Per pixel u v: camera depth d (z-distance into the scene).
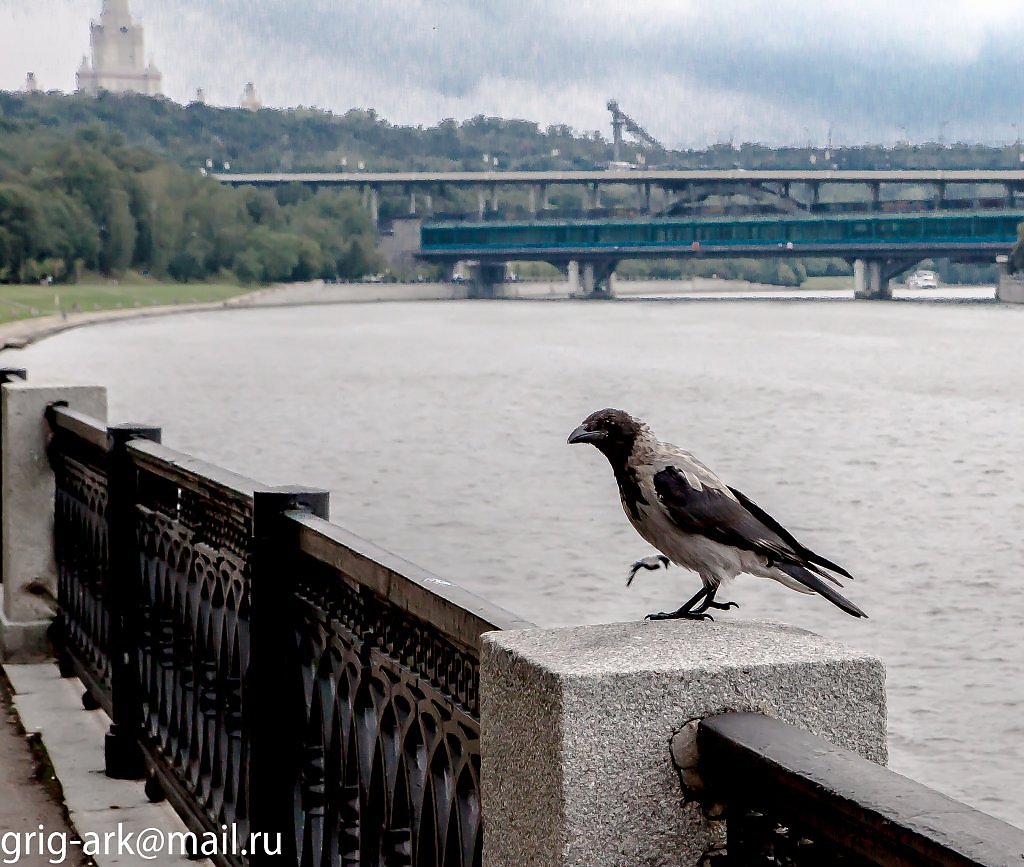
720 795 2.12
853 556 24.52
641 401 56.28
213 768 4.73
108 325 133.00
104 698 6.37
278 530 3.96
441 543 24.98
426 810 2.95
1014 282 193.38
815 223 194.50
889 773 1.89
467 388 61.78
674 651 2.20
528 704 2.19
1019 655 16.67
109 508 6.05
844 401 56.78
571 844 2.09
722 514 2.70
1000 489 33.12
